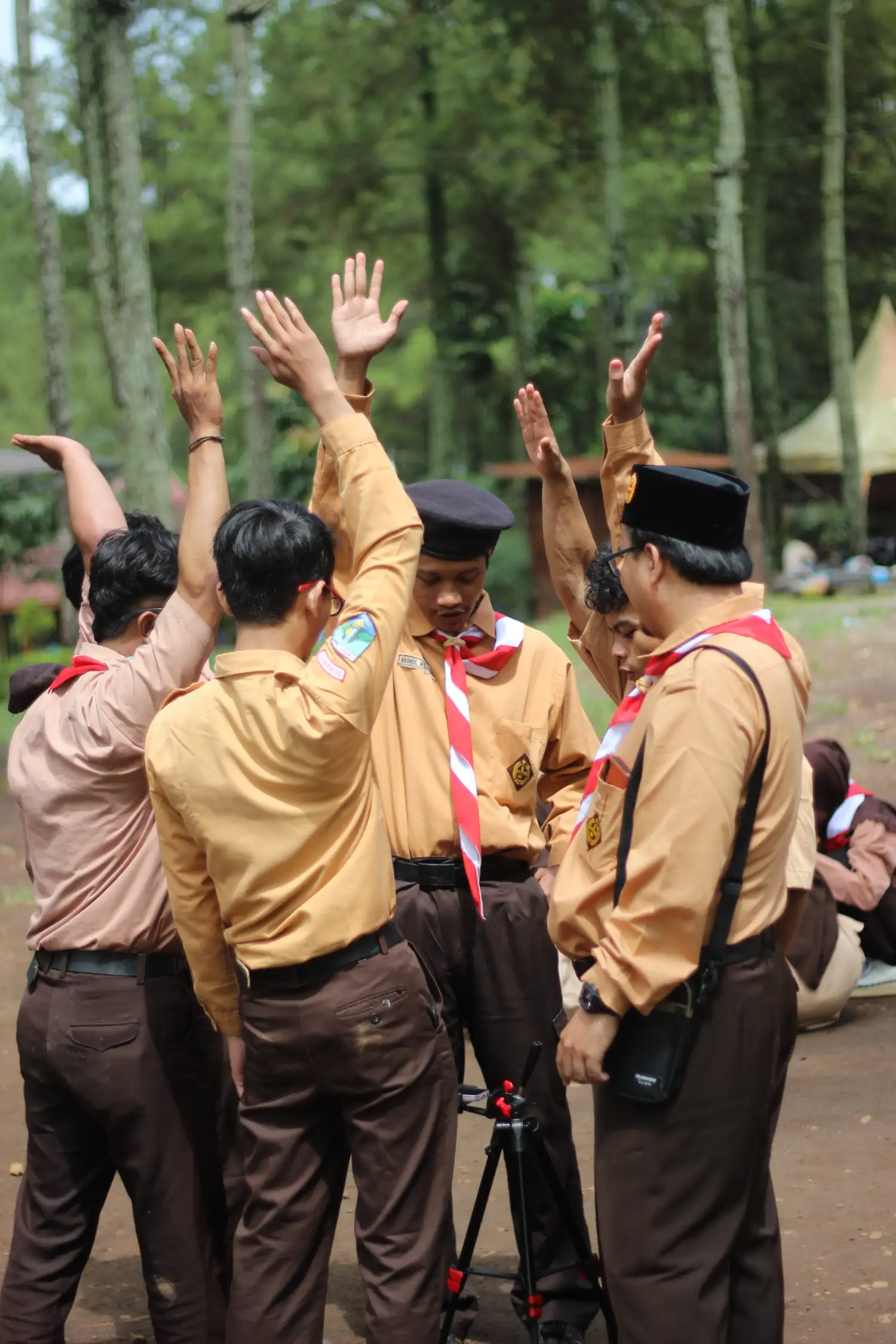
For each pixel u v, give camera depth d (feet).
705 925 8.30
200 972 9.51
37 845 10.19
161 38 83.51
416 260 100.12
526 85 87.04
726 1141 8.50
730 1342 9.15
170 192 90.99
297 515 9.25
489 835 11.03
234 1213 10.94
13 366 142.82
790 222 107.55
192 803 8.96
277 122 85.51
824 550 97.25
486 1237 13.48
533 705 11.40
